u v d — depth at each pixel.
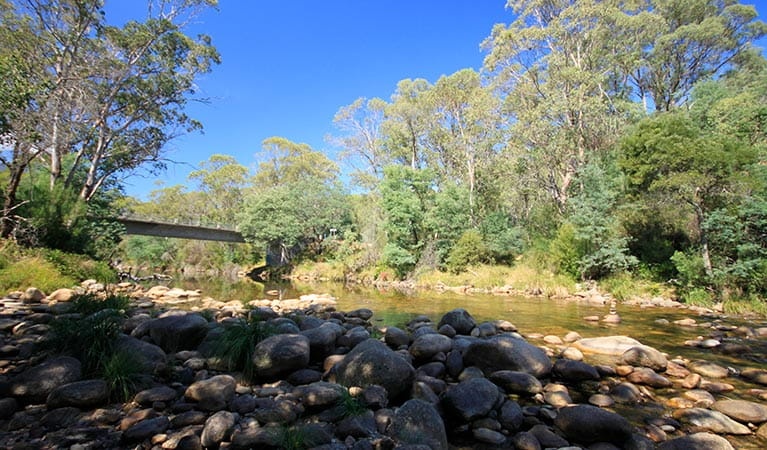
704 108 19.81
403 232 27.98
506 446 3.84
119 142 20.59
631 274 18.02
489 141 29.42
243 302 14.34
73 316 6.08
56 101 14.67
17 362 5.28
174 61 19.83
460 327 8.57
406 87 37.09
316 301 14.96
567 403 4.80
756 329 9.37
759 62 31.38
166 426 3.81
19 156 14.10
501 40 26.95
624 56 27.31
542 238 23.47
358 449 3.42
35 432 3.70
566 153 25.06
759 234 13.89
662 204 16.34
